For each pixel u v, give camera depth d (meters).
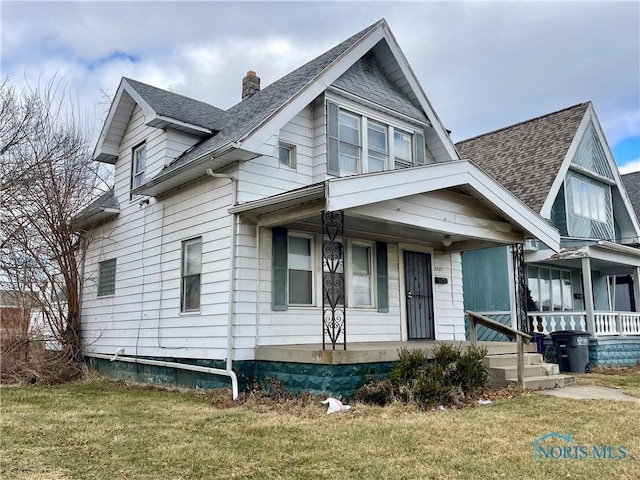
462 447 5.09
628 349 14.77
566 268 17.77
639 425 5.98
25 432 5.86
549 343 13.98
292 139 9.74
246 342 8.45
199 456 4.86
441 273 12.16
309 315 9.34
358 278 10.43
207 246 9.25
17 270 12.57
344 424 6.11
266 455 4.89
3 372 11.41
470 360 7.99
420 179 8.12
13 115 13.12
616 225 20.19
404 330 10.99
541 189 15.30
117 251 12.22
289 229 9.30
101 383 10.92
